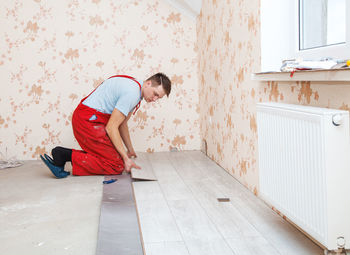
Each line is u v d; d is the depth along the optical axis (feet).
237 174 11.00
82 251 6.59
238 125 10.71
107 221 7.89
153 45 15.72
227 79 11.65
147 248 6.58
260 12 8.36
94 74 15.56
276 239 6.81
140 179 11.25
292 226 7.42
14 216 8.45
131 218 8.07
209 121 14.37
